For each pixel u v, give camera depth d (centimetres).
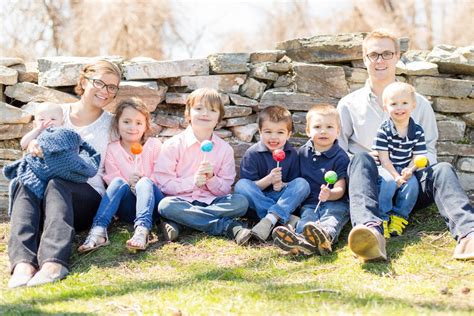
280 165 379
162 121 430
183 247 347
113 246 345
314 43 438
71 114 381
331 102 434
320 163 373
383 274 296
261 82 439
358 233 297
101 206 349
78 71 419
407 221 364
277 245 325
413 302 254
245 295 266
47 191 332
